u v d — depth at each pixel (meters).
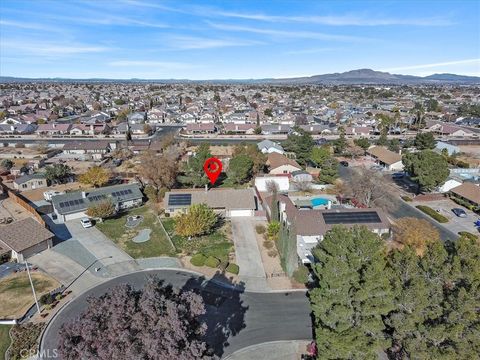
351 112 194.88
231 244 52.84
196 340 24.16
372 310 25.03
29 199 71.38
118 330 21.92
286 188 76.00
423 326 24.30
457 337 23.41
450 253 29.81
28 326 34.88
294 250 43.25
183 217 53.59
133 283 42.75
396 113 172.75
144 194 72.38
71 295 40.25
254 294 40.84
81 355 21.30
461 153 108.56
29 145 118.44
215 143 127.12
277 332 34.72
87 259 48.16
